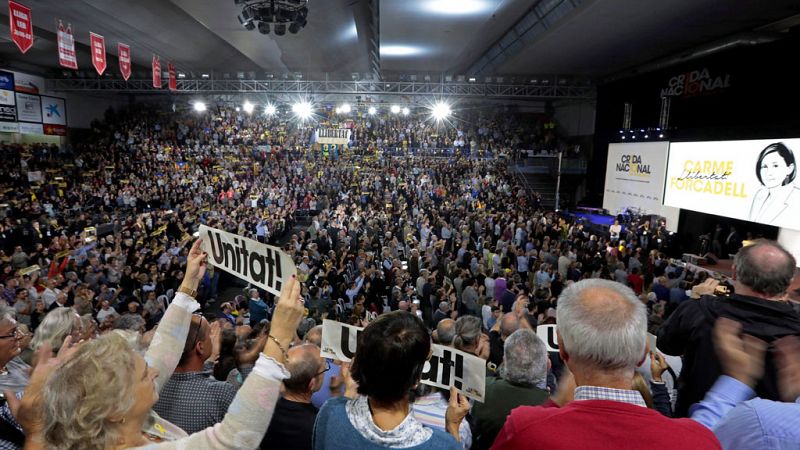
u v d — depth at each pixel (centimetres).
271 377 133
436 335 412
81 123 3056
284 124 3441
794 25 1408
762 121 1514
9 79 2502
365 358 149
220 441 125
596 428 119
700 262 1498
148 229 1694
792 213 1318
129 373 124
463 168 2819
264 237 1778
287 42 2250
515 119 3347
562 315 139
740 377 166
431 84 2702
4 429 200
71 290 943
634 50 1964
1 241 1493
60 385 118
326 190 2536
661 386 242
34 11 1752
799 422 135
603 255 1387
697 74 1825
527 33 1950
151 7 1830
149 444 125
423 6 1486
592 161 2650
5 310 275
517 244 1659
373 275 1091
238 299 980
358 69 3281
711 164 1633
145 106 3375
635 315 130
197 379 244
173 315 195
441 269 1315
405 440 139
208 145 3109
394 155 3089
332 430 148
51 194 2261
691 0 1331
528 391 263
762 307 185
